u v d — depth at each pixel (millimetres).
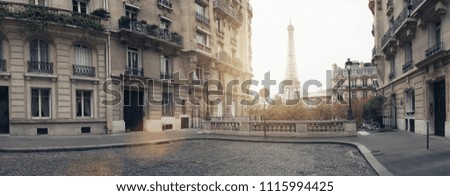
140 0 22688
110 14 20344
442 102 14875
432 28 15078
